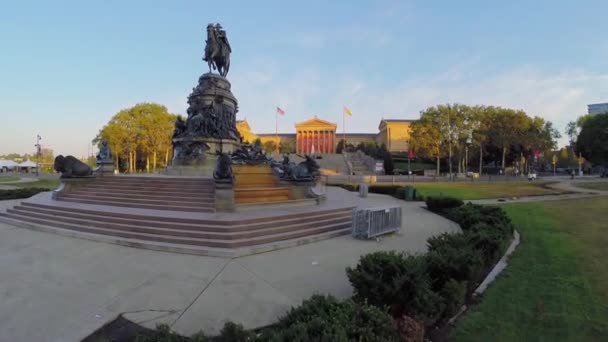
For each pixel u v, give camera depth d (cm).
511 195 2944
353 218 1281
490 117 6925
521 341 523
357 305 495
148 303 655
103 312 616
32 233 1277
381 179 5803
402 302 564
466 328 562
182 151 2319
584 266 878
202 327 564
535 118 7131
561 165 11294
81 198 1667
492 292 714
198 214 1276
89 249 1045
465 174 6750
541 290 720
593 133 6469
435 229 1451
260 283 767
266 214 1298
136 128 6488
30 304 646
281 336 409
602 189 3522
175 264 897
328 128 12044
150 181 1703
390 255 649
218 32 2575
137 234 1130
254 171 1878
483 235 929
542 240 1189
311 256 1000
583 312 616
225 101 2500
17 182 4444
